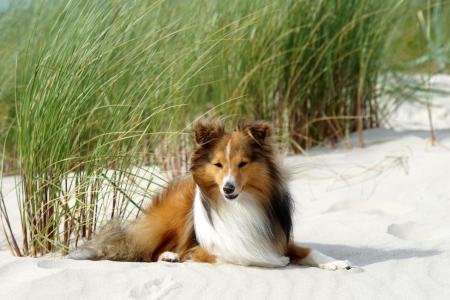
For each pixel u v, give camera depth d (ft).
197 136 27.61
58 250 30.55
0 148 46.70
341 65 47.85
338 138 48.52
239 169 26.89
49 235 30.32
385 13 48.08
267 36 44.47
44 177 29.81
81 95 29.48
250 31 43.96
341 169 42.73
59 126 29.48
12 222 35.76
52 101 29.43
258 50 44.39
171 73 34.71
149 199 33.58
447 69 69.92
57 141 29.50
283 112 46.60
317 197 38.73
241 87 44.73
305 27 45.47
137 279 25.14
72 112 29.63
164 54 36.19
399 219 33.99
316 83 47.32
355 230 32.58
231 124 43.70
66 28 32.30
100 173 30.01
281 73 46.09
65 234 30.40
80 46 30.07
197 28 41.39
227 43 41.96
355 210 36.81
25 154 29.73
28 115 29.66
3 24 49.90
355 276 25.53
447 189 37.96
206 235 27.96
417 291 23.65
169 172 40.16
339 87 48.16
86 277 25.23
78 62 29.63
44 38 36.73
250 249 27.37
